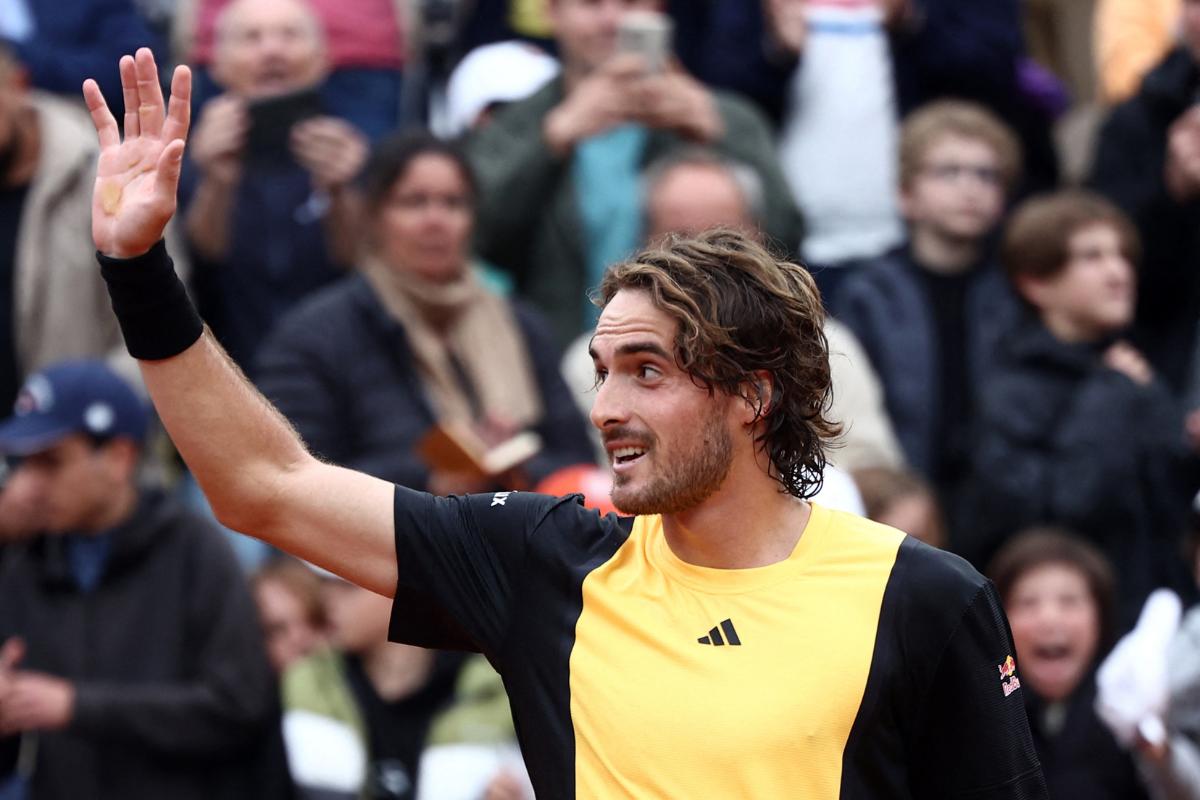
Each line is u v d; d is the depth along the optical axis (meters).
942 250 23.53
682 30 27.03
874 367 23.08
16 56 24.30
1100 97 29.94
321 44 23.94
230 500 10.76
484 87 25.05
